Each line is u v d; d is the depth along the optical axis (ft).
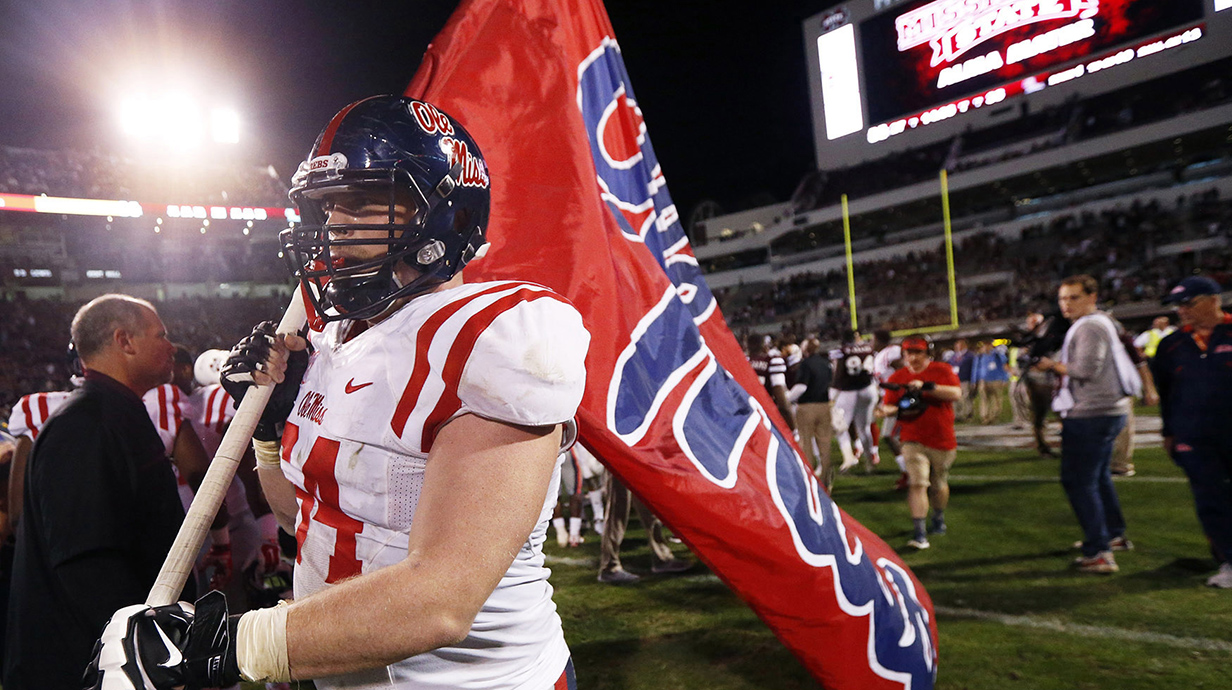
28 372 67.26
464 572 2.60
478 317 2.93
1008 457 26.78
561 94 6.42
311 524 3.34
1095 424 13.29
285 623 2.67
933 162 109.81
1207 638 10.28
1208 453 12.37
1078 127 95.71
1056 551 14.83
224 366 4.13
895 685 6.67
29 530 5.87
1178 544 14.75
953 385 15.72
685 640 11.31
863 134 102.12
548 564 16.37
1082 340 13.35
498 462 2.76
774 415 7.59
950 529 17.10
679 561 15.62
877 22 98.68
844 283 110.52
